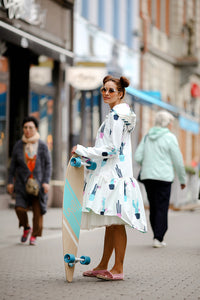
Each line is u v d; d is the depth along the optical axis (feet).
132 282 39.58
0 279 40.27
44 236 65.67
